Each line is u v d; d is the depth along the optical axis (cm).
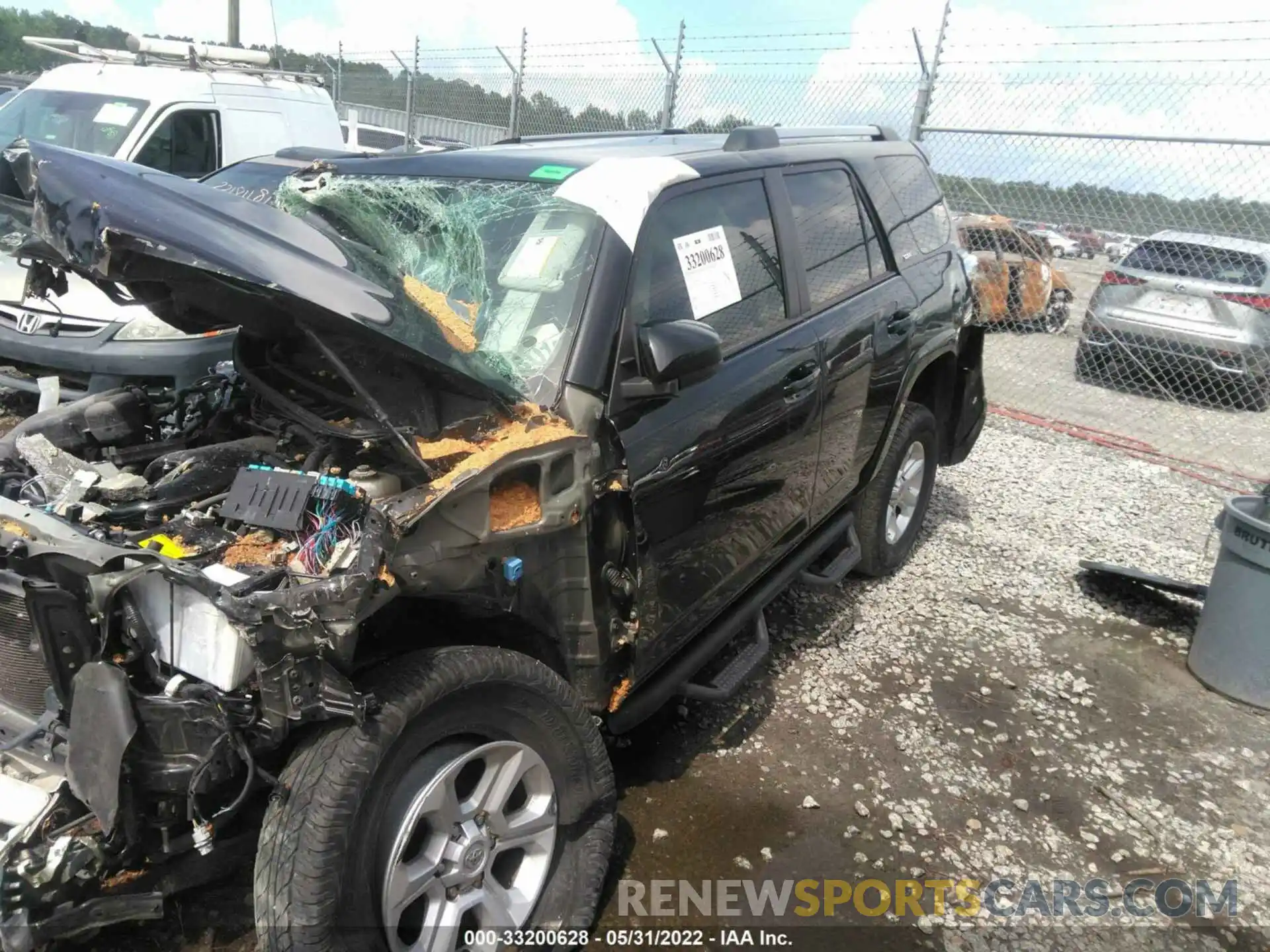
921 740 354
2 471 239
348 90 1441
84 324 513
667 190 288
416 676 199
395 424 220
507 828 222
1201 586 451
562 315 251
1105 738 366
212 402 291
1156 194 747
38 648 200
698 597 303
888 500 456
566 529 236
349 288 212
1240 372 836
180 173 769
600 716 271
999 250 991
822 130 428
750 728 354
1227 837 315
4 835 193
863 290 391
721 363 278
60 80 802
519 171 297
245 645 179
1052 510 619
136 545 192
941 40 796
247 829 216
